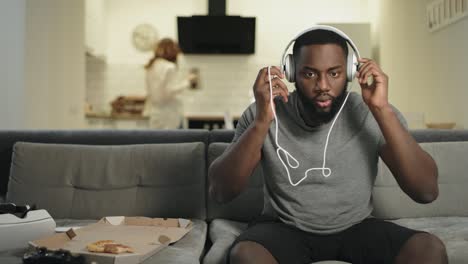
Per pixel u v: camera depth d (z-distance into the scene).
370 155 1.30
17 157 1.87
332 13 6.78
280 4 6.80
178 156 1.82
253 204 1.79
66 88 4.41
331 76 1.21
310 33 1.23
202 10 6.81
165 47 5.33
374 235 1.19
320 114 1.25
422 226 1.64
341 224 1.24
